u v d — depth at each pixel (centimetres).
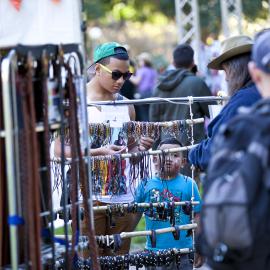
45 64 759
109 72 1099
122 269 1029
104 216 1077
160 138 1087
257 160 612
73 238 827
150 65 3316
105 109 1052
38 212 745
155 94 1562
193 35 2714
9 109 723
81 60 834
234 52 898
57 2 833
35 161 742
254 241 608
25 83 737
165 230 1046
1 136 742
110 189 1034
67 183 998
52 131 858
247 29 4038
